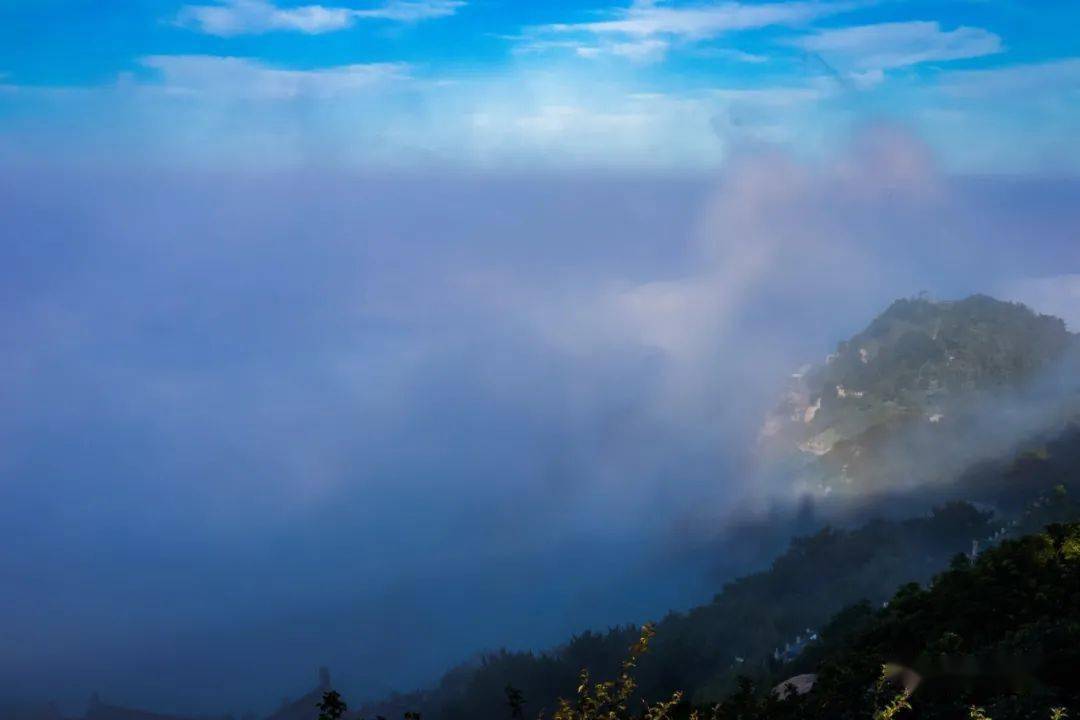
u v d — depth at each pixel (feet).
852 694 78.07
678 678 181.16
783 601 212.43
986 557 104.01
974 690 70.28
